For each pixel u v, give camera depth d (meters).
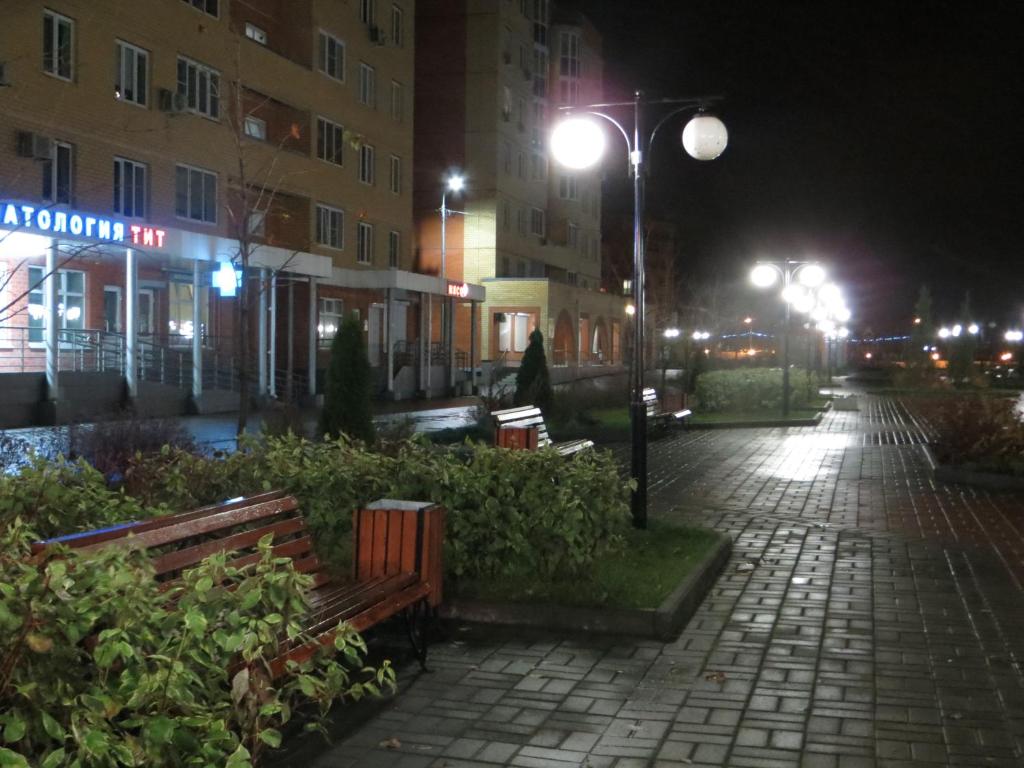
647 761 4.76
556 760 4.77
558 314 53.41
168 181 28.81
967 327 52.41
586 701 5.57
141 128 27.73
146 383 25.70
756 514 12.02
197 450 12.66
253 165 32.28
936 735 5.08
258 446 7.99
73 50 25.56
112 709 3.13
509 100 54.16
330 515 7.21
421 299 39.94
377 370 37.88
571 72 63.25
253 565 4.12
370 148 40.38
